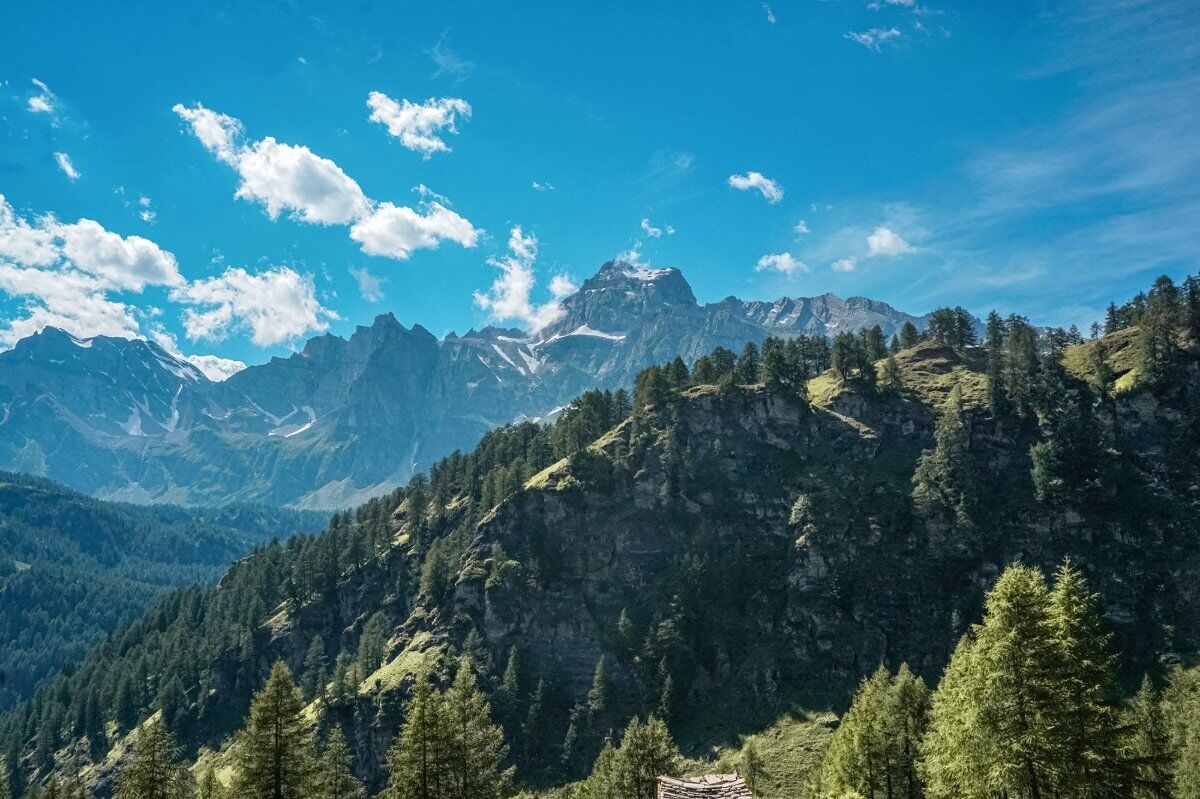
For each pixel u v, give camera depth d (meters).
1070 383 174.62
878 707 69.06
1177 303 169.88
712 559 172.50
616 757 82.75
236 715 192.25
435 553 188.38
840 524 162.25
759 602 159.50
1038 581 45.66
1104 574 137.00
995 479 163.62
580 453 198.88
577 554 180.88
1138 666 122.06
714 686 147.50
